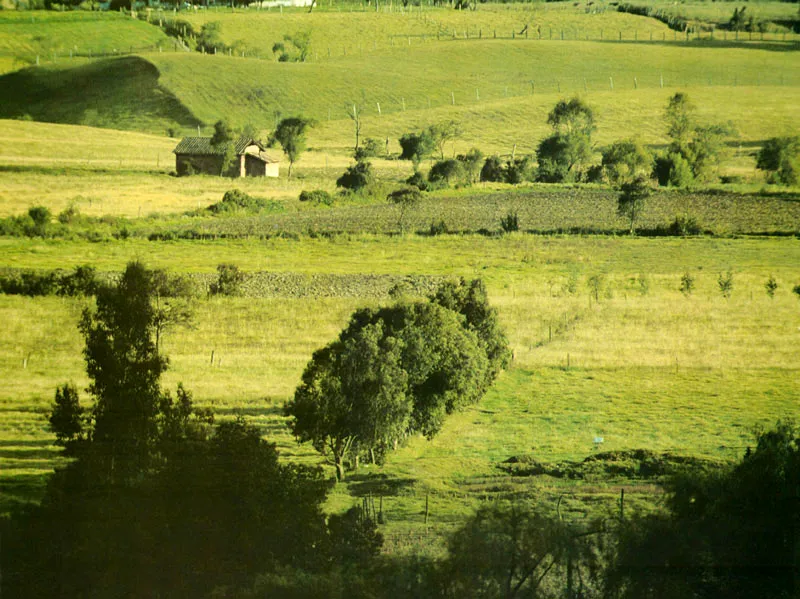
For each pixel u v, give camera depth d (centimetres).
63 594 3384
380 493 4497
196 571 3462
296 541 3556
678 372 6981
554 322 8325
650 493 4484
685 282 9456
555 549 3278
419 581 3234
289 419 5769
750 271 10231
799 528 3434
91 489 3766
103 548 3491
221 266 9000
